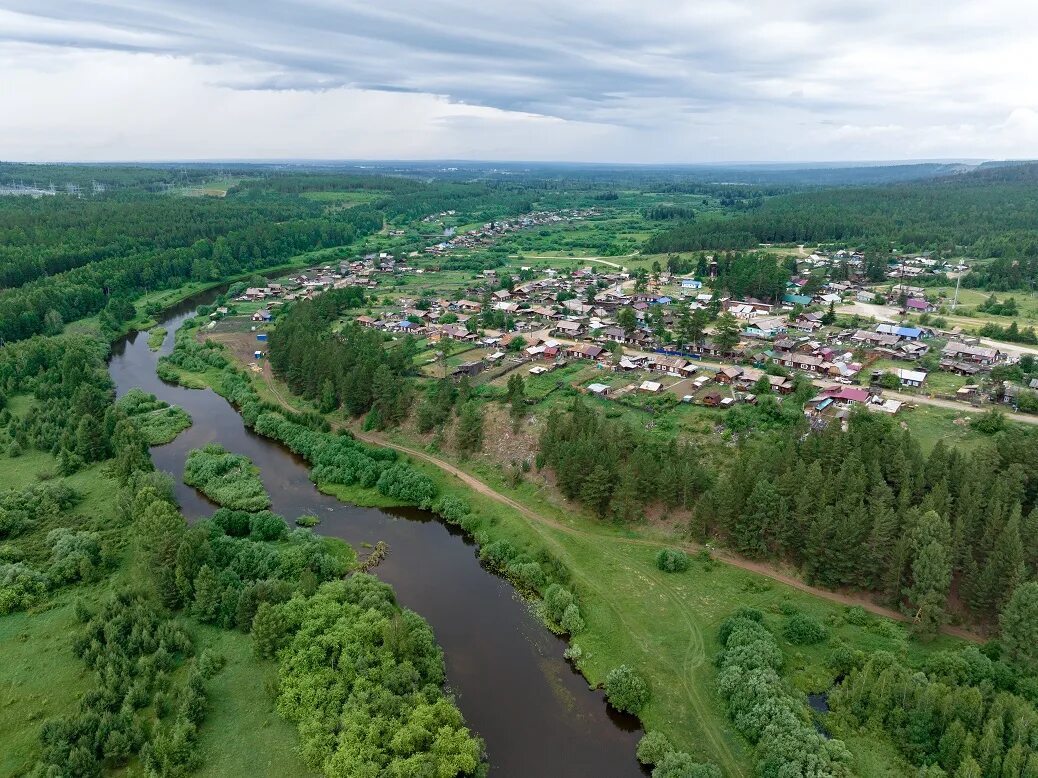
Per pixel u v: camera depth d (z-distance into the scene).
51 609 98.00
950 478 107.88
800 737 72.00
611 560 112.25
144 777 71.62
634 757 78.31
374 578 104.62
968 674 80.25
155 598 97.62
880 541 96.94
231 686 84.81
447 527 128.62
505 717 83.56
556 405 161.00
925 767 69.38
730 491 109.56
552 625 100.19
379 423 163.38
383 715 77.12
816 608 98.81
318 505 134.75
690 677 87.69
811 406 152.75
